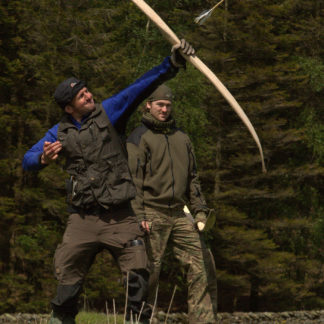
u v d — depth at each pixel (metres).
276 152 43.88
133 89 6.63
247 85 41.59
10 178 37.50
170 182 9.31
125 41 40.78
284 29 43.88
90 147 6.51
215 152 41.62
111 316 15.92
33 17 35.91
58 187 35.78
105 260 37.00
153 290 9.45
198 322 9.41
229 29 39.78
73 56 35.91
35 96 37.41
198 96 37.09
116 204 6.52
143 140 9.33
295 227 41.22
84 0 37.03
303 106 43.91
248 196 40.41
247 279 42.28
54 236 36.41
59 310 6.81
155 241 9.33
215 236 39.38
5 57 34.72
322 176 43.81
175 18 41.59
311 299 42.12
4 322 17.70
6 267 37.25
